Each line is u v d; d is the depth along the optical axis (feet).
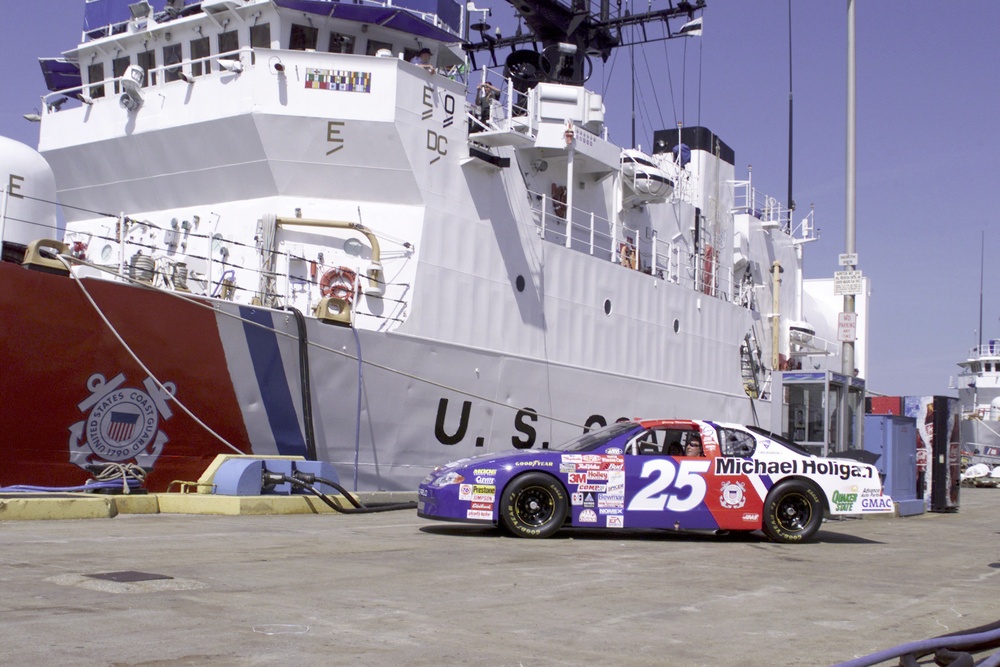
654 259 70.13
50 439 37.27
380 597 20.29
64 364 37.47
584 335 60.90
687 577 25.34
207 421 41.65
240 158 49.11
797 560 30.40
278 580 21.76
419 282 49.19
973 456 143.84
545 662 15.34
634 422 35.70
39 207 40.42
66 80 61.00
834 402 61.87
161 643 15.28
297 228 48.57
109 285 38.63
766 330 87.86
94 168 53.88
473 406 52.60
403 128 48.49
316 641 15.97
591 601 20.98
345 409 46.24
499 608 19.70
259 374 42.96
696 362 73.77
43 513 32.91
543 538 32.96
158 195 52.80
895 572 28.14
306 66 47.96
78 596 18.67
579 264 60.59
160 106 50.67
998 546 37.96
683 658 16.08
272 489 40.96
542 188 61.82
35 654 14.24
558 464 33.14
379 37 53.01
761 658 16.31
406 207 49.78
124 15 55.77
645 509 33.55
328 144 48.24
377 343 47.14
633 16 79.15
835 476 35.63
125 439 39.29
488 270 53.57
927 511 64.03
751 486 34.63
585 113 61.72
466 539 32.19
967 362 185.16
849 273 62.28
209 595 19.47
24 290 36.35
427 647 15.94
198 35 52.80
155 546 26.68
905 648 15.31
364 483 47.32
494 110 56.29
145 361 39.65
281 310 43.55
